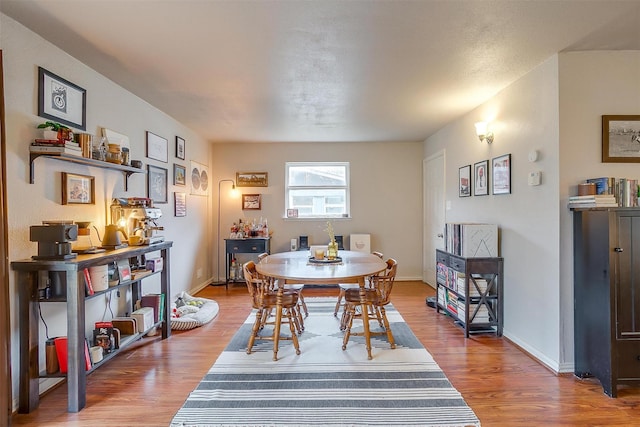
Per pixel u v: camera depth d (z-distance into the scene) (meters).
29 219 2.07
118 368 2.51
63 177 2.34
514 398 2.10
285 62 2.54
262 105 3.59
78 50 2.33
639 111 2.43
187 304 3.85
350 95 3.28
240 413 1.94
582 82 2.42
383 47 2.32
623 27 2.08
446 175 4.54
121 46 2.28
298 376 2.35
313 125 4.45
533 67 2.67
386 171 5.59
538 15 1.94
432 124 4.46
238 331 3.27
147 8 1.83
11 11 1.86
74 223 2.27
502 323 3.15
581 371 2.34
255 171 5.55
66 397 2.14
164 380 2.34
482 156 3.56
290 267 2.89
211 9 1.85
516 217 2.95
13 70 1.96
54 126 2.16
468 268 3.13
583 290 2.33
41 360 2.14
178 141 4.24
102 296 2.74
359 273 2.63
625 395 2.13
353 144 5.58
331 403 2.03
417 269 5.59
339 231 5.59
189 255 4.63
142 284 3.37
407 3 1.81
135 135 3.28
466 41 2.24
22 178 2.03
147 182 3.49
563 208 2.43
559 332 2.43
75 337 1.97
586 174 2.42
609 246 2.12
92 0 1.76
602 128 2.42
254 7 1.84
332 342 2.97
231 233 5.29
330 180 5.68
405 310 3.93
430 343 2.97
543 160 2.58
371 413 1.93
